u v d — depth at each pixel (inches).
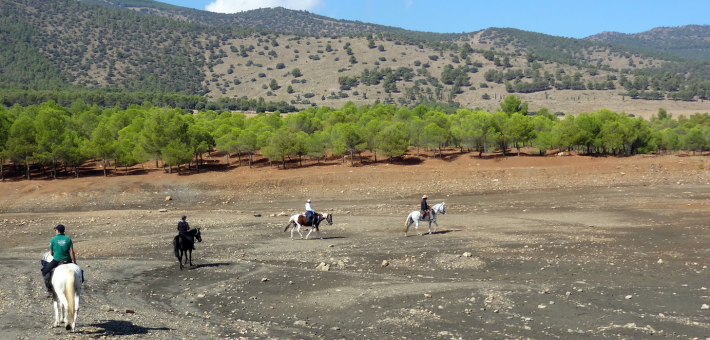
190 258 908.6
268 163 2874.0
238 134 2815.0
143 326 526.3
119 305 645.3
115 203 2130.9
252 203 2074.3
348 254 977.5
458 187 2231.8
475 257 917.8
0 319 533.6
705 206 1453.0
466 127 2866.6
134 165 2955.2
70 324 480.1
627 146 2947.8
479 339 514.3
